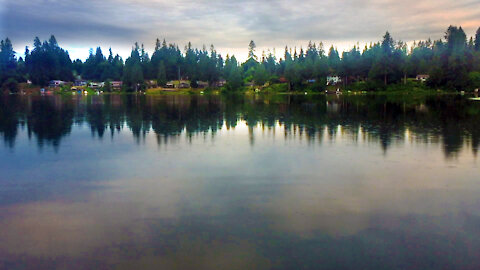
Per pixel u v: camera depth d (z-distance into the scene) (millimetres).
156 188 15625
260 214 12656
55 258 10000
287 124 35844
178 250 10297
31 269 9516
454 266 9469
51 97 112062
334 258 9828
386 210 12977
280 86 160250
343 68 154125
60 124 36938
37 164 20062
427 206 13328
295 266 9484
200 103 75062
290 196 14422
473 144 24359
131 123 37625
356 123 36219
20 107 62844
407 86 134625
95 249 10422
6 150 23906
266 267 9453
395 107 57812
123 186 15984
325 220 12141
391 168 18484
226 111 52625
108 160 20844
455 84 121125
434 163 19422
